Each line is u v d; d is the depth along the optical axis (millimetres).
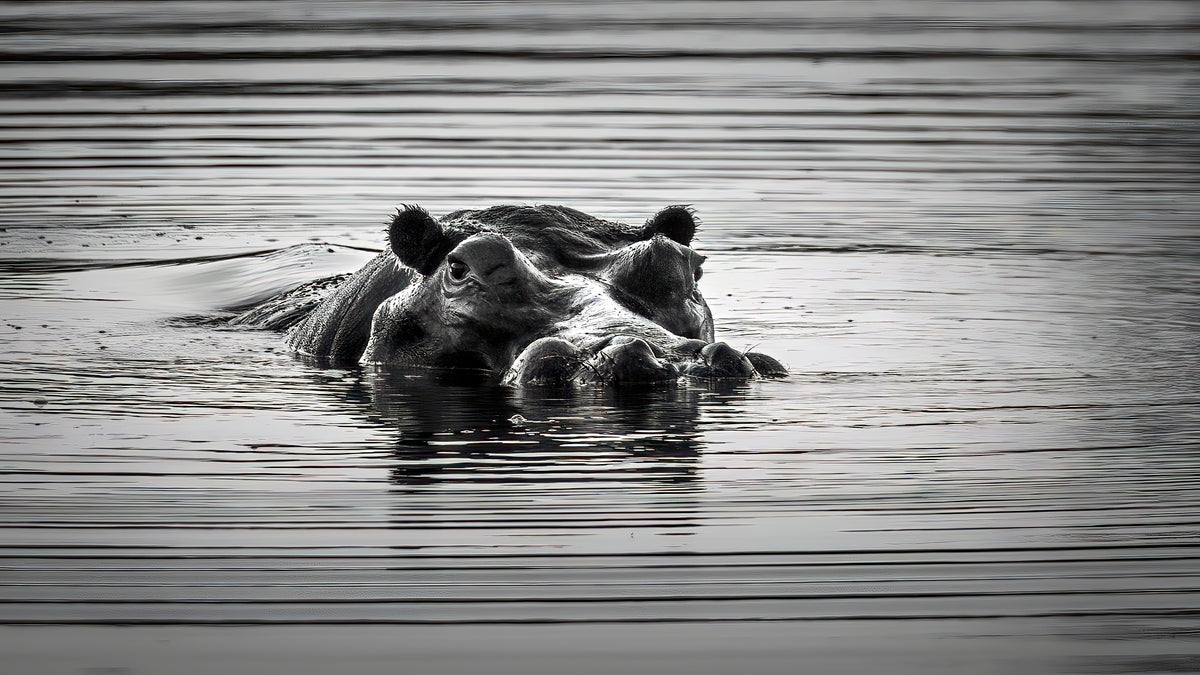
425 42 113688
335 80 97250
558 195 67875
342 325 42031
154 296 51969
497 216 40062
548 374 35406
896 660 21594
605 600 23281
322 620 22625
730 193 68875
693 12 136125
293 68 101500
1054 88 98250
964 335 43594
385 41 113750
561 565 24406
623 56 108625
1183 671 21281
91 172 72812
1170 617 22781
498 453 30266
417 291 39562
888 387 36625
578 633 22266
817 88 96875
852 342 42656
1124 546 25266
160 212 65875
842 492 27891
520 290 37438
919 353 41062
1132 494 27828
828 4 144375
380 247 59438
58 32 114750
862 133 83062
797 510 26875
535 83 97000
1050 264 55438
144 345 43281
